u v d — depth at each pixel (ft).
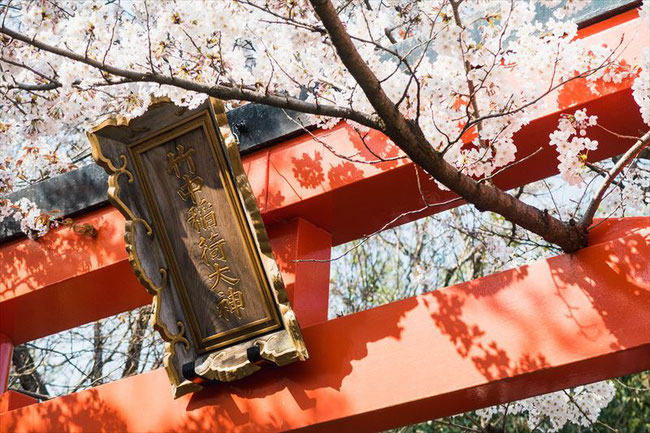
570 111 11.02
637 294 9.75
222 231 11.76
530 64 9.50
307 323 12.42
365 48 9.88
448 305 10.96
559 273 10.35
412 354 10.97
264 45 10.12
